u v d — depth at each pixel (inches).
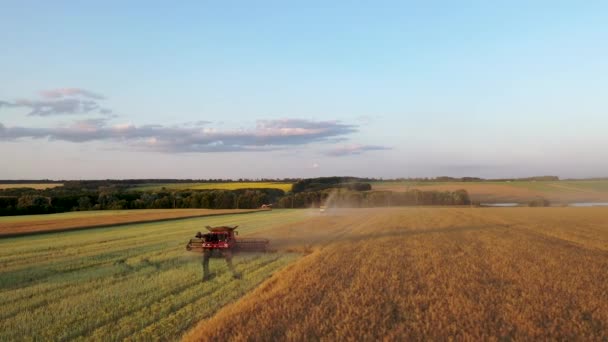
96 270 747.4
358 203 4143.7
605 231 1400.1
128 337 389.7
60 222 2052.2
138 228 1740.9
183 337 382.0
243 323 413.4
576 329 397.1
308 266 729.0
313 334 382.0
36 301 526.9
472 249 944.3
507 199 4436.5
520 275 645.9
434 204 4200.3
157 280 642.2
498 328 398.9
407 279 615.5
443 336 376.2
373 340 366.0
